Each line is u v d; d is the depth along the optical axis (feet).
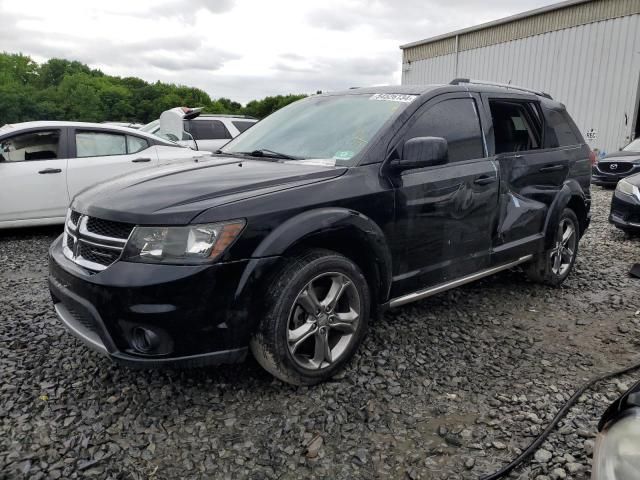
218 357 8.71
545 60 56.70
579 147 16.62
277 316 8.93
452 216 11.86
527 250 14.34
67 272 9.15
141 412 8.98
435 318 13.34
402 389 9.85
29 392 9.54
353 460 7.88
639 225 22.56
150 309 8.16
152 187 9.58
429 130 11.70
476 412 9.16
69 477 7.42
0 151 21.15
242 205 8.75
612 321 13.48
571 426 8.67
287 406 9.21
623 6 49.19
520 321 13.34
